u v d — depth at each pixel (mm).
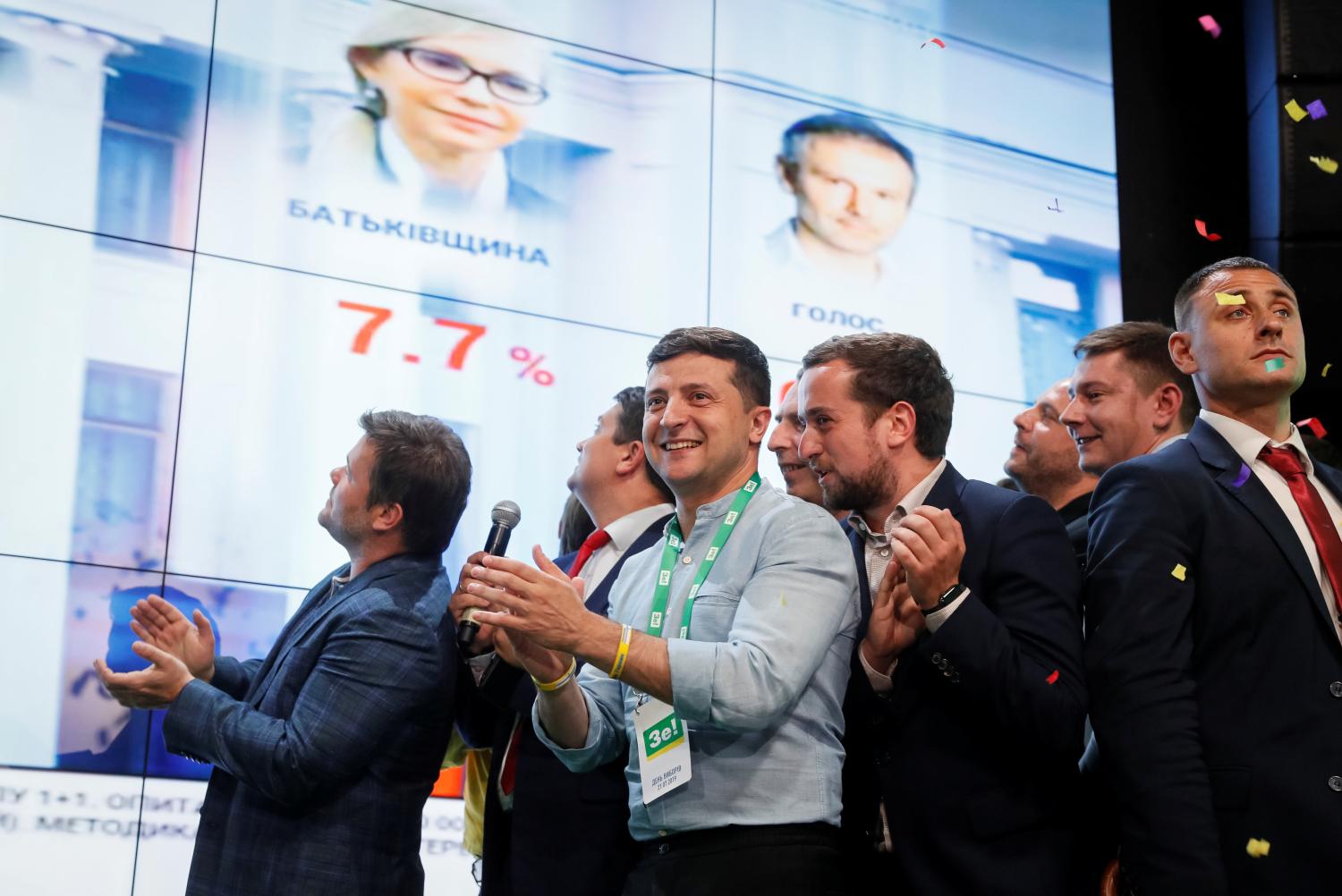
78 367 3818
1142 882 1987
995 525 2211
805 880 1951
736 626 2051
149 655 2373
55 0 4012
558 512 4223
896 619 2176
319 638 2430
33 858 3514
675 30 4746
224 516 3883
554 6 4609
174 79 4098
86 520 3746
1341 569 2113
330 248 4148
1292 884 1960
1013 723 2010
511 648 2180
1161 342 2934
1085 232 5082
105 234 3922
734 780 2010
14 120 3898
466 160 4375
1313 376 4934
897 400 2322
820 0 4961
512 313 4312
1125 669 2080
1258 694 2064
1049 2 5258
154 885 3613
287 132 4188
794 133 4809
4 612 3617
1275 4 5137
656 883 2020
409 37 4402
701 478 2260
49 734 3596
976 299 4871
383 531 2561
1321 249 5008
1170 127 5367
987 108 5066
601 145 4559
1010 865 2047
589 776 2379
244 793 2365
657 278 4516
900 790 2121
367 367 4113
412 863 2426
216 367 3957
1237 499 2176
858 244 4777
